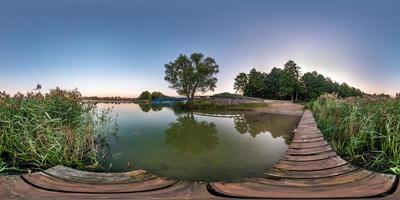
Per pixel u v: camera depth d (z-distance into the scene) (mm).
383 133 5445
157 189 3098
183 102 34406
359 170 3758
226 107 30188
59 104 6812
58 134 5348
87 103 7668
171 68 40938
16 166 4445
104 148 6758
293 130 10344
